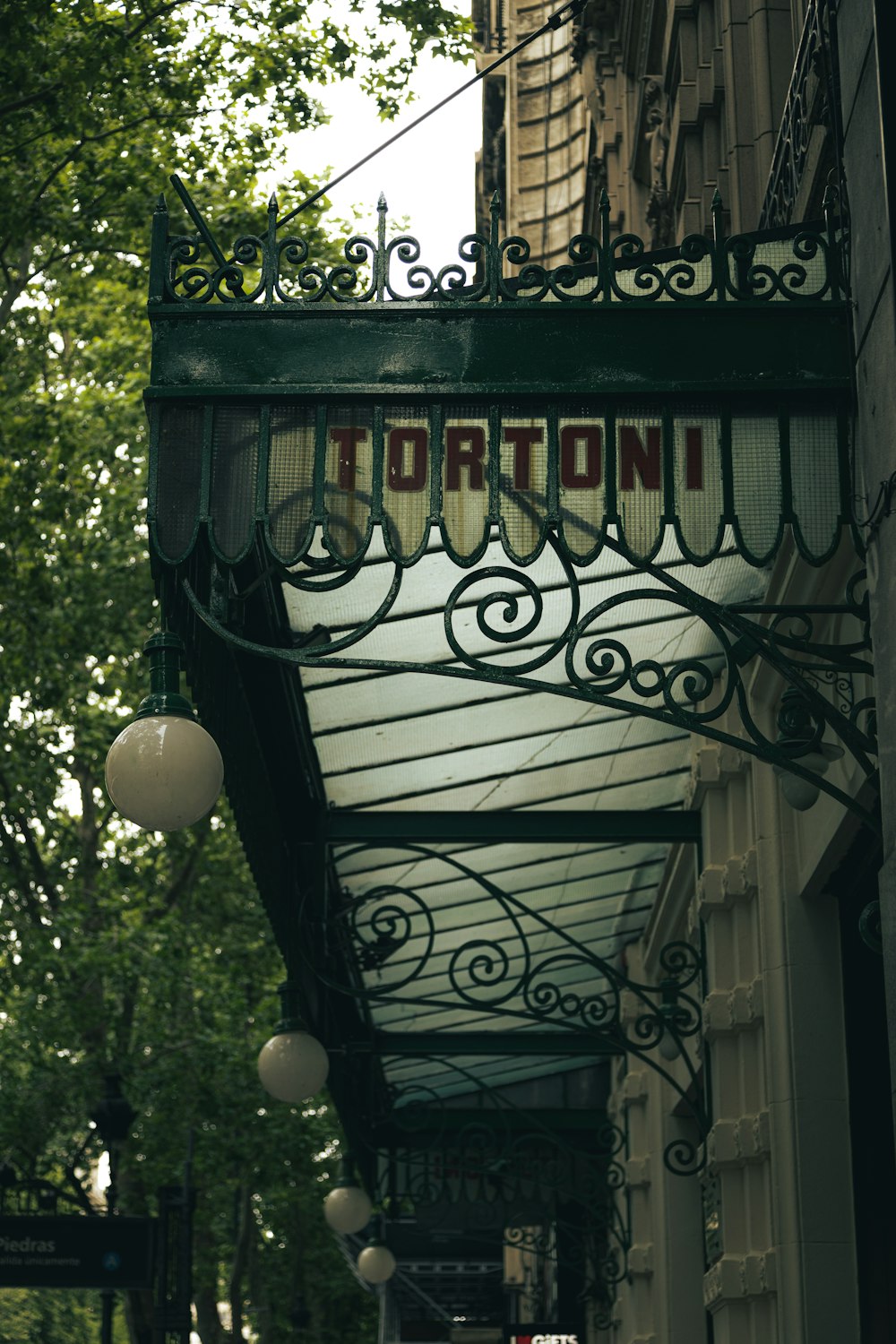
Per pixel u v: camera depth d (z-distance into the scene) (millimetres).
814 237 5277
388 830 10047
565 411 5238
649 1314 13977
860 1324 7930
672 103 13531
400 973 13195
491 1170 14742
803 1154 8172
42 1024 25422
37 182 17641
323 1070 9391
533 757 9617
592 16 19062
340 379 5215
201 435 5223
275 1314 44531
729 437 5172
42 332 26609
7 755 27078
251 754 7684
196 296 5641
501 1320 34812
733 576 7613
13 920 28000
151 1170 26234
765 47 10859
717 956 9703
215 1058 25297
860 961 8461
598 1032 10203
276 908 8891
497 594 5133
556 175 36125
